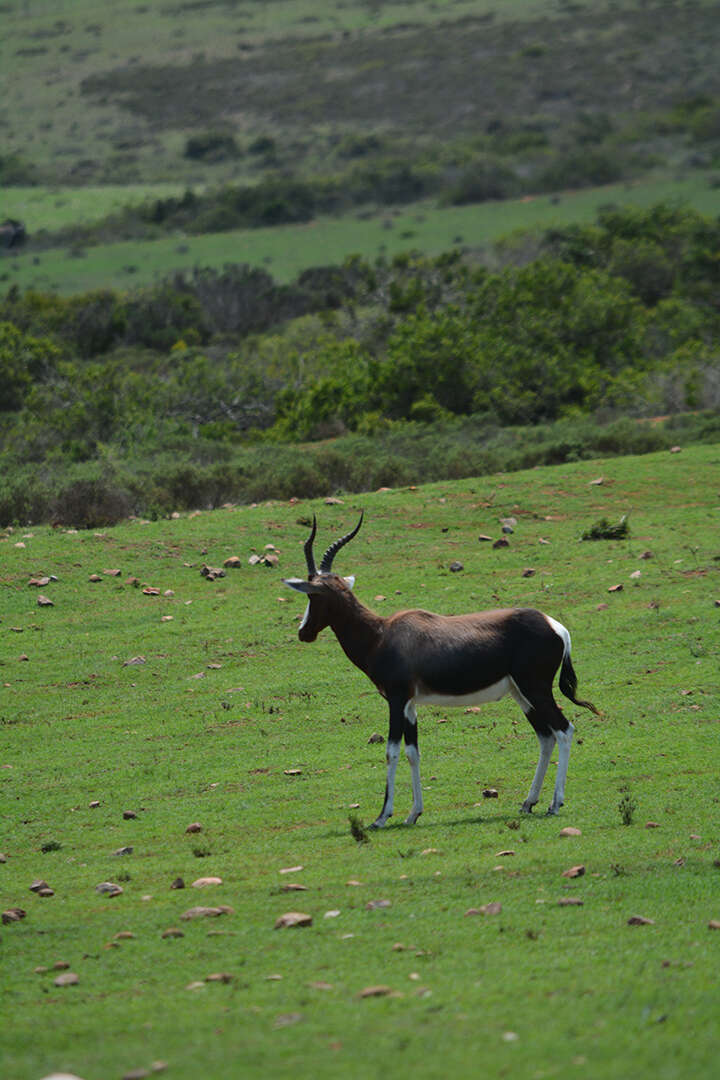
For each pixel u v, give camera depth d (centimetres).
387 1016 2331
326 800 4600
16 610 7544
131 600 7762
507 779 4756
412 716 4238
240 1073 2100
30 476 10850
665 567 7938
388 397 17162
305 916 3009
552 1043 2155
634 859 3503
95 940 3016
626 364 18888
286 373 19000
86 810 4650
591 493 10125
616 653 6456
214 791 4819
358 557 8569
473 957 2686
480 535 8981
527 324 18588
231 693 6203
